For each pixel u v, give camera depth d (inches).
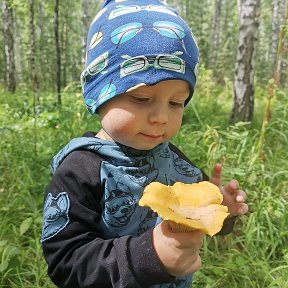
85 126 55.4
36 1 144.0
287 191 41.8
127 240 12.8
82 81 15.5
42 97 98.0
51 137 57.0
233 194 17.5
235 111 75.2
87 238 14.0
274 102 67.5
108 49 14.2
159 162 15.7
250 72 74.2
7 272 29.1
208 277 30.1
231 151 48.4
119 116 14.1
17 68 313.7
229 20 308.0
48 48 241.6
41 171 45.6
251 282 30.0
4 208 37.2
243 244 35.6
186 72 14.2
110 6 15.6
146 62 13.6
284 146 53.8
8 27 174.2
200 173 17.8
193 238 11.5
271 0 301.6
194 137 52.6
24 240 35.1
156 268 11.8
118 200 14.7
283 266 29.7
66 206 14.3
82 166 14.7
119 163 15.0
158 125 14.0
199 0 329.1
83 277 13.2
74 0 255.6
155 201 10.5
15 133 57.6
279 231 35.3
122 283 12.3
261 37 343.6
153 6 15.2
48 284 29.0
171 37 14.1
